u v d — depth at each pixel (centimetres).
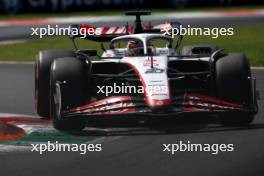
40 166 2484
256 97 3244
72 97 3216
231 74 3231
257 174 2288
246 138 2900
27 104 4244
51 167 2466
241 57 3284
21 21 13138
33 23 12988
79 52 3466
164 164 2473
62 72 3244
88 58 3331
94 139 2998
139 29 4069
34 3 14325
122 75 3300
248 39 9181
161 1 15175
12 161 2577
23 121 3562
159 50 3753
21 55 7950
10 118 3681
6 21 13225
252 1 15588
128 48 3712
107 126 3312
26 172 2392
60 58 3328
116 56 3778
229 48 7981
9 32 11638
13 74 6006
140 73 3250
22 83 5353
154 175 2311
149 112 3044
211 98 3173
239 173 2306
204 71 3456
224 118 3219
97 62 3375
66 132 3200
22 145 2892
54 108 3266
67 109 3203
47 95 3609
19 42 9781
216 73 3262
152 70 3256
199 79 3412
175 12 14588
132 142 2898
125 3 14788
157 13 14362
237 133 3025
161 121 3256
